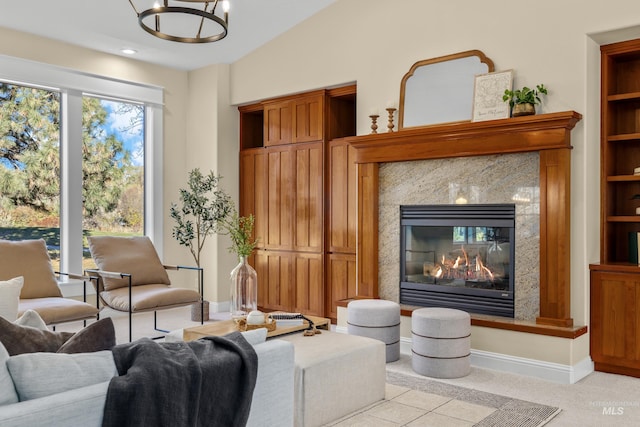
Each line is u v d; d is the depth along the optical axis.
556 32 3.96
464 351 3.76
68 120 5.43
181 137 6.47
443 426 2.87
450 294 4.41
